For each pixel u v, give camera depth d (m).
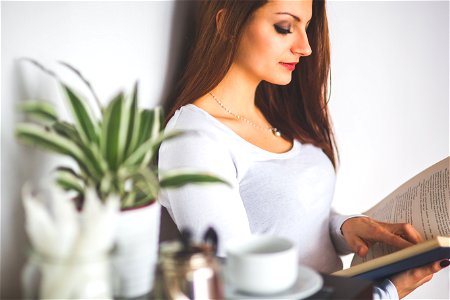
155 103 1.06
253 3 1.08
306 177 1.17
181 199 1.00
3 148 0.71
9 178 0.72
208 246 0.62
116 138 0.63
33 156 0.75
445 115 1.95
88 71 0.86
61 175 0.64
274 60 1.12
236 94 1.17
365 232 1.14
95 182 0.64
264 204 1.10
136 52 0.99
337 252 1.27
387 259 0.92
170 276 0.59
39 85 0.77
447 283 1.93
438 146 1.95
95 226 0.55
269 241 0.70
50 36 0.78
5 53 0.71
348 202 1.68
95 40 0.88
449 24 1.88
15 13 0.72
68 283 0.54
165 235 1.12
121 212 0.62
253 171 1.11
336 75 1.57
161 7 1.05
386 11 1.67
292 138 1.24
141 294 0.65
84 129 0.65
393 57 1.72
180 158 1.02
